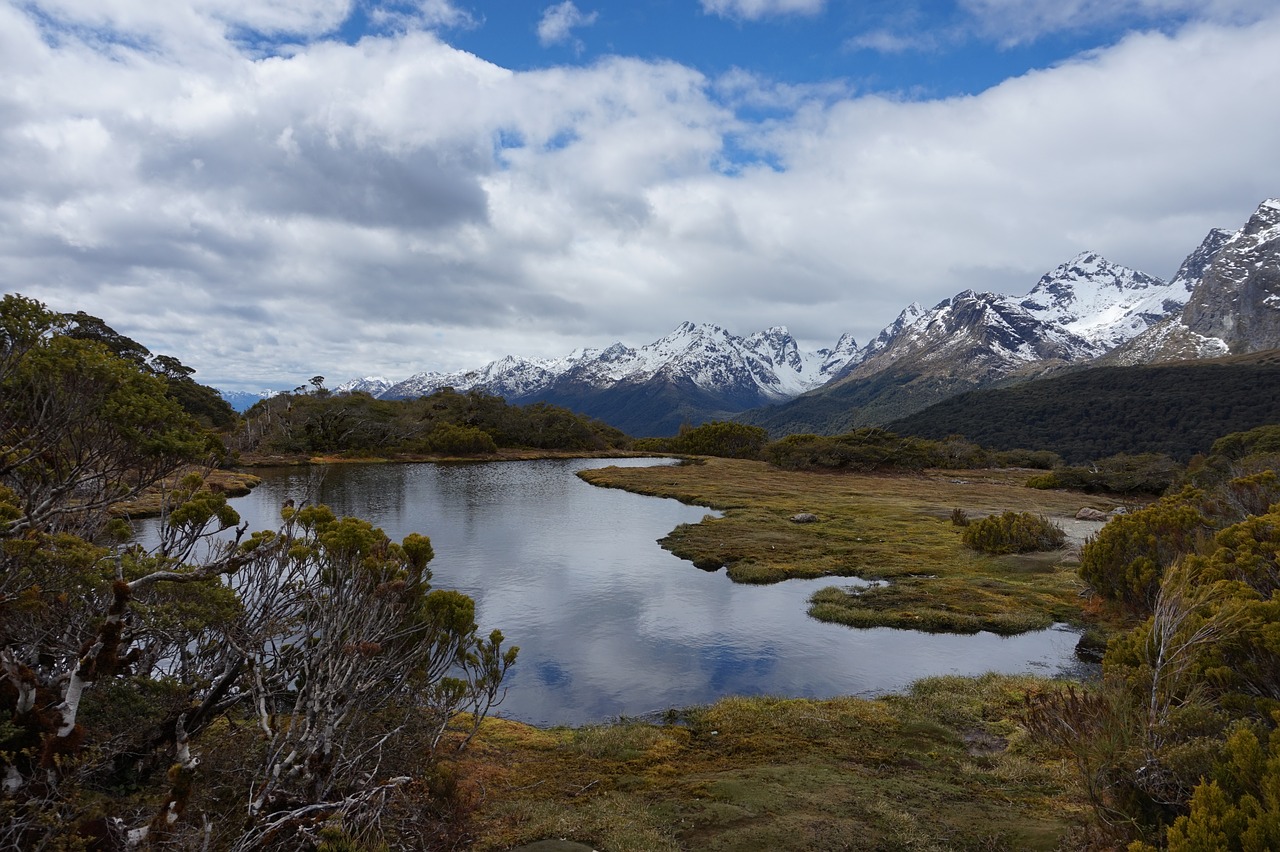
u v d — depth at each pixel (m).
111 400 9.46
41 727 6.22
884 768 11.86
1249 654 9.89
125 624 8.62
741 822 9.33
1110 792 7.91
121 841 5.95
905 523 42.72
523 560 31.55
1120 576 22.44
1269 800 5.68
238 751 8.41
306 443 86.00
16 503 9.23
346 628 8.80
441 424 101.81
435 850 8.20
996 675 17.23
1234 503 27.89
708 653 19.61
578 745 13.16
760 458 103.50
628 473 75.88
